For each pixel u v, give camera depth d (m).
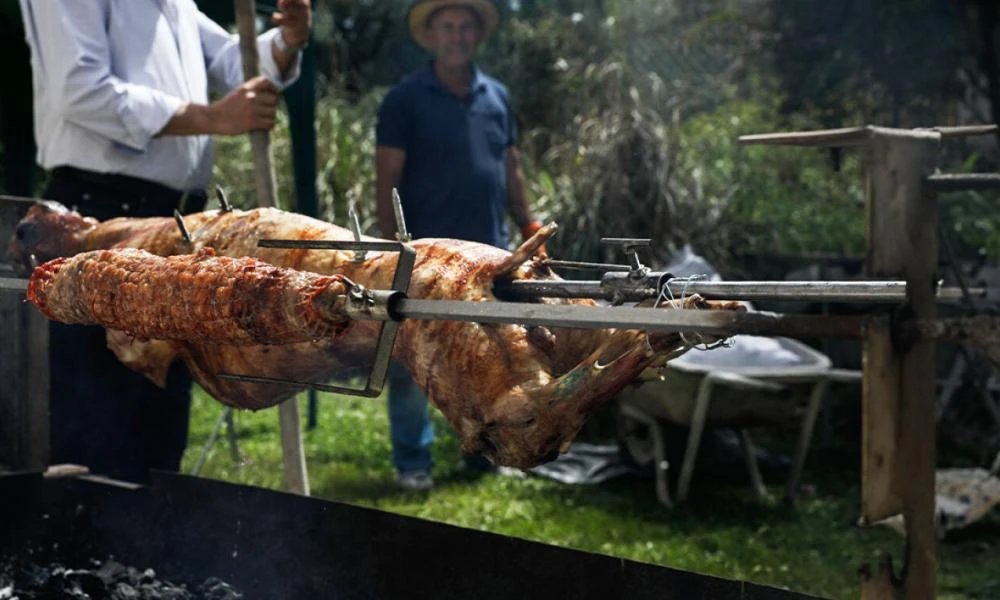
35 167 6.89
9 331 3.33
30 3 3.49
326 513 2.83
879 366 2.71
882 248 2.81
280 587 2.92
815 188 9.32
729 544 4.62
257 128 3.50
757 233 8.12
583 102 9.67
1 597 2.79
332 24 14.93
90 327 3.83
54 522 3.30
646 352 1.95
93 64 3.40
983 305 6.18
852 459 6.25
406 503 5.16
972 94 9.21
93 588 2.90
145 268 2.16
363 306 1.71
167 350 2.85
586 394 2.04
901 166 2.81
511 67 12.35
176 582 3.03
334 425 6.92
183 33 3.79
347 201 9.20
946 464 6.01
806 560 4.45
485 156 5.13
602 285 2.11
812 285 1.84
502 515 4.97
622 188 7.32
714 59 11.59
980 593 4.06
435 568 2.63
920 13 8.30
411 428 5.41
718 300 2.00
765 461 5.95
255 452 6.13
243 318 1.93
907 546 2.85
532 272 2.33
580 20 12.59
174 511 3.12
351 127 9.87
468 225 5.09
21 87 6.69
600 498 5.37
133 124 3.42
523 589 2.50
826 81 9.15
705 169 8.67
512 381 2.15
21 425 3.36
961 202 8.18
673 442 5.74
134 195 3.68
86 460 3.92
